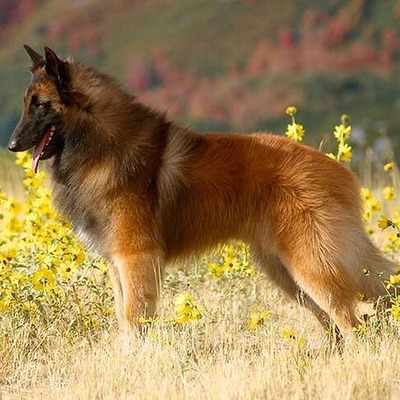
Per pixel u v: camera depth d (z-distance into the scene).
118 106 12.52
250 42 114.62
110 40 121.12
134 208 12.32
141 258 12.31
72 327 12.62
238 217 12.34
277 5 118.81
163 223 12.50
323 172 12.22
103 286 13.41
